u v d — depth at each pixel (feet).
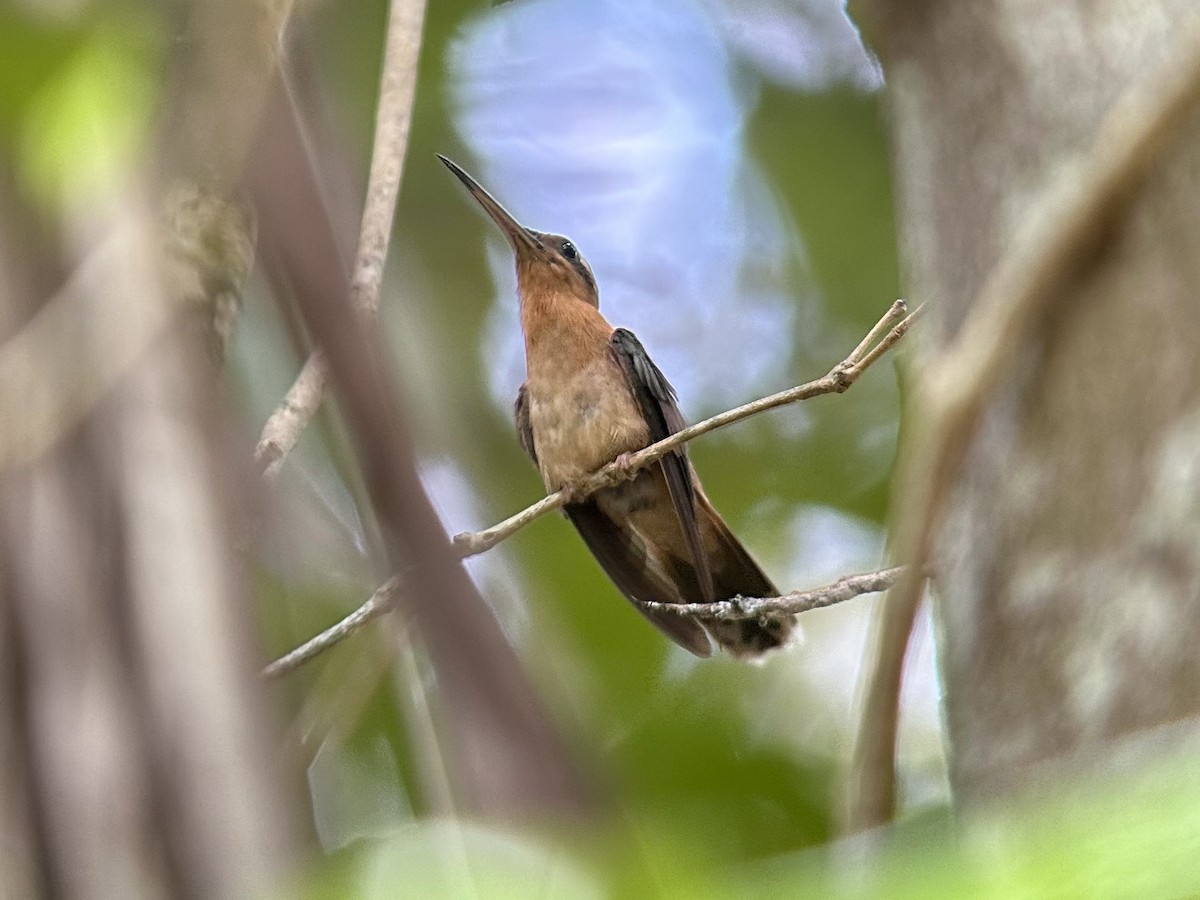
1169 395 11.33
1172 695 10.54
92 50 10.10
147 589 8.26
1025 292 11.85
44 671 7.99
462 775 6.91
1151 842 5.82
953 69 14.39
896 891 6.13
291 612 18.20
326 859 7.36
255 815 7.52
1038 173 13.08
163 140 9.92
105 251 9.68
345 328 7.95
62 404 8.87
